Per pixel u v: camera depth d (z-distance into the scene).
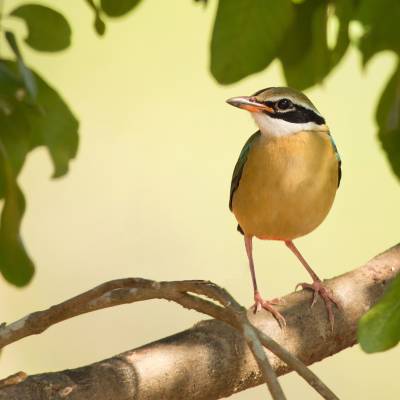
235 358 7.27
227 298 5.99
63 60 16.08
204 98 16.23
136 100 16.12
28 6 8.21
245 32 8.15
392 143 8.96
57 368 13.84
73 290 14.83
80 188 15.51
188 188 15.65
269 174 9.95
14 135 8.30
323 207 10.13
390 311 5.79
